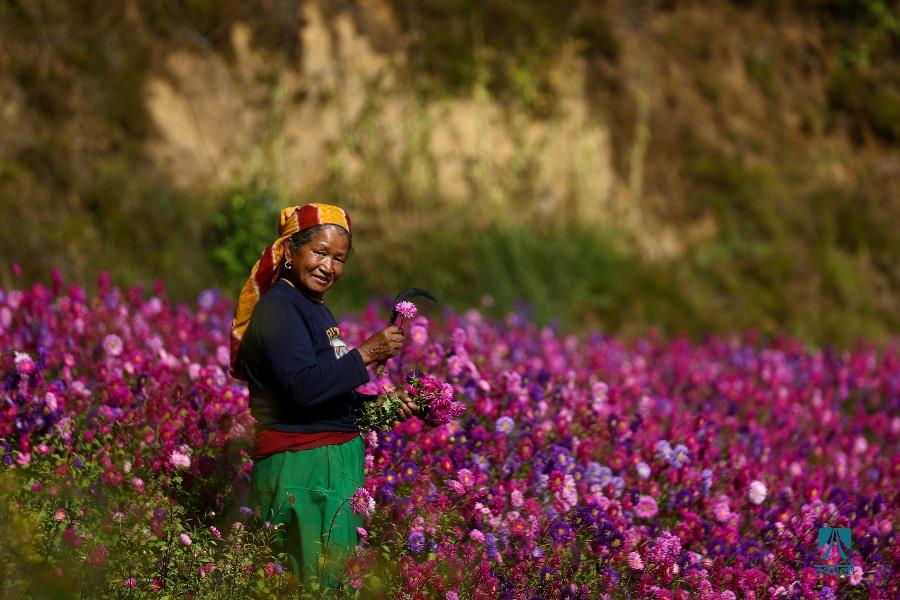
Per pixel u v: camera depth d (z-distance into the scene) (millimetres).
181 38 15414
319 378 4770
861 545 6703
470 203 16359
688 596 5738
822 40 21516
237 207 14109
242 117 15609
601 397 7516
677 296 16453
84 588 4641
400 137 16750
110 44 14844
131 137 14586
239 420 6160
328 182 15984
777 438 9250
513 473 6426
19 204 12961
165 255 13469
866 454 9531
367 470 5801
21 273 12312
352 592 4906
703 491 6891
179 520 5465
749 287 17484
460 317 14133
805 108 20891
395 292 14594
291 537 5012
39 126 14031
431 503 5758
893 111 21125
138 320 8633
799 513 6984
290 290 5023
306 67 16266
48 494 5254
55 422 6070
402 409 5332
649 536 6406
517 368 9227
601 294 16047
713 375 11602
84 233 13164
